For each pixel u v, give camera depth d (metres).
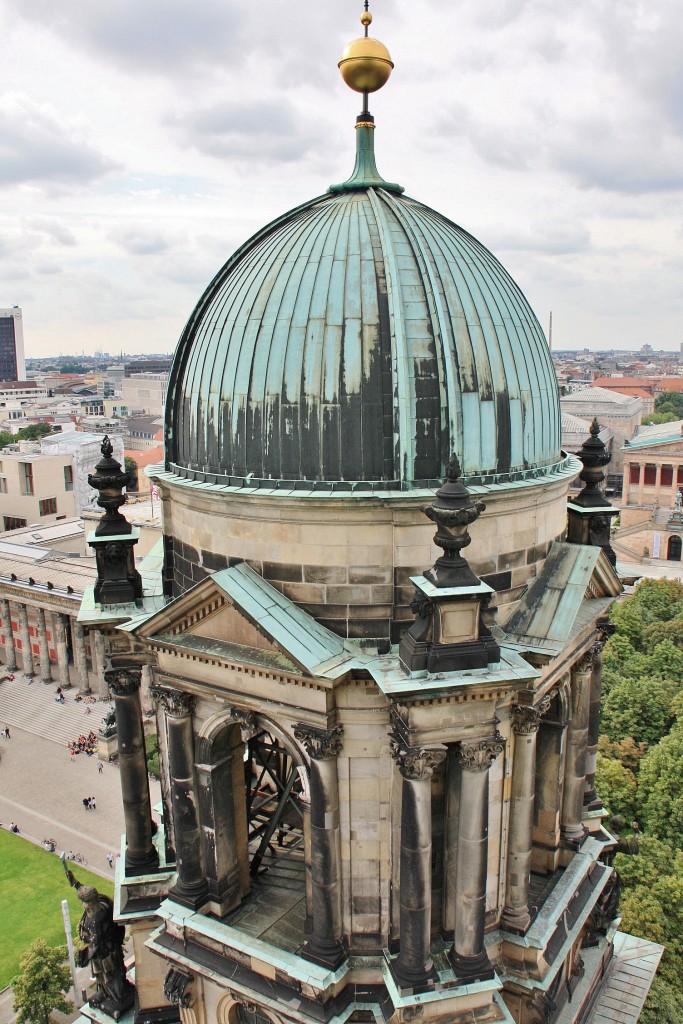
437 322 31.73
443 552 31.09
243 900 37.31
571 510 41.78
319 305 32.16
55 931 83.25
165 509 38.97
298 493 31.03
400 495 30.12
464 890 30.67
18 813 106.06
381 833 32.22
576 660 38.94
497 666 29.16
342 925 33.06
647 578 149.25
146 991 41.38
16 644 149.50
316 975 31.80
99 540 38.75
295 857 41.12
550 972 35.34
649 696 97.62
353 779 31.88
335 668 29.88
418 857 29.70
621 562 195.25
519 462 34.19
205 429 35.03
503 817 34.66
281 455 32.12
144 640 34.91
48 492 195.38
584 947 44.25
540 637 33.22
